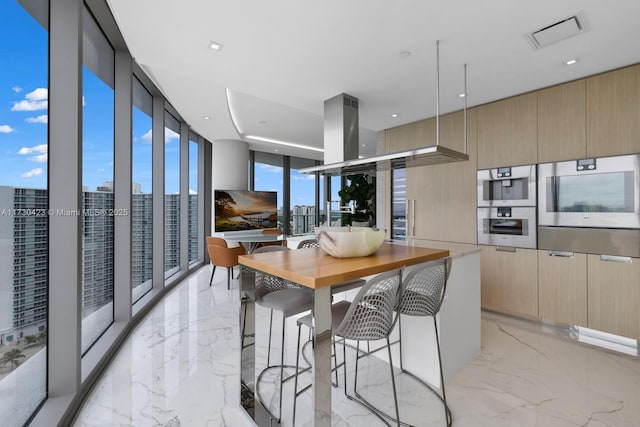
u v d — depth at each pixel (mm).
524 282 3104
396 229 4309
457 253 2207
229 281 4488
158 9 1817
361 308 1434
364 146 7242
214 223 5984
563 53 2328
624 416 1757
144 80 3365
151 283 3955
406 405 1856
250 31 2049
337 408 1835
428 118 3926
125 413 1784
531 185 3053
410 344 2186
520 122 3137
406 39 2145
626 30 2029
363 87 2965
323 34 2084
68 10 1730
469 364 2340
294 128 5570
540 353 2516
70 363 1768
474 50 2287
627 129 2525
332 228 2135
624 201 2533
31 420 1581
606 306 2621
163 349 2578
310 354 2555
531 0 1739
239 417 1759
